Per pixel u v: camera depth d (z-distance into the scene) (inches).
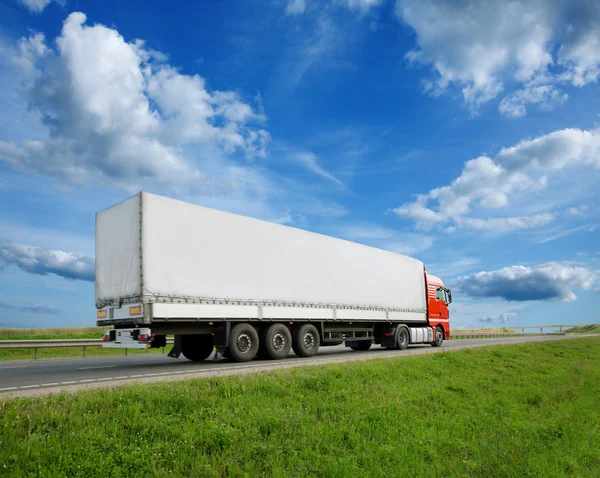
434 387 442.0
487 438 311.9
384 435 286.0
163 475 200.8
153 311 462.9
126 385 305.6
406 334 866.8
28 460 192.4
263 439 252.2
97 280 527.5
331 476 221.1
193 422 257.0
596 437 335.3
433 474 241.6
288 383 354.9
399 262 879.7
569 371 686.5
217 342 538.6
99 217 537.3
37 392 298.0
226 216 550.9
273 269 601.3
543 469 259.3
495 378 539.5
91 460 200.2
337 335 710.5
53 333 1004.6
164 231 485.4
